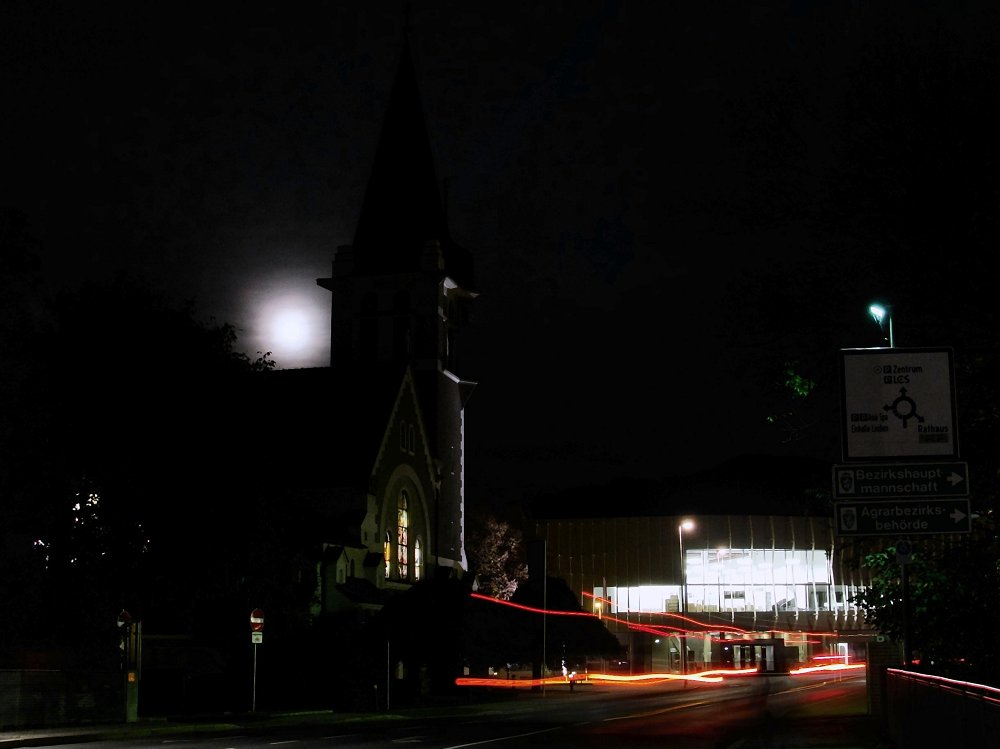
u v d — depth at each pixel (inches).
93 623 1665.8
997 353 714.8
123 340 1796.3
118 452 1742.1
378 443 2935.5
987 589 743.1
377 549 2886.3
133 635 1513.3
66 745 1067.3
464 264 3602.4
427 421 3346.5
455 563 3373.5
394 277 3415.4
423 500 3179.1
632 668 5147.6
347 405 3051.2
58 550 1672.0
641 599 5251.0
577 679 3464.6
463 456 3526.1
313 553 2586.1
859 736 1095.0
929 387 708.0
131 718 1473.9
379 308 3410.4
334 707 1888.5
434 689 2313.0
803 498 825.5
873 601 821.2
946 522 699.4
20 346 1669.5
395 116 3565.5
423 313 3393.2
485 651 2711.6
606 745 1067.9
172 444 1782.7
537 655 2933.1
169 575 1763.0
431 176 3543.3
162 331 1840.6
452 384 3481.8
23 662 1556.3
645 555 5290.4
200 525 1786.4
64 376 1769.2
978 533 738.8
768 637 5118.1
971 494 723.4
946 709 527.8
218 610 1936.5
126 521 1710.1
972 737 447.8
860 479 708.7
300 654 1958.7
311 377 3161.9
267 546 1947.6
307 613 2410.2
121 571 1700.3
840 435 719.1
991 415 720.3
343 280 3440.0
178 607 1827.0
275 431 3002.0
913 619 788.6
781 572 5226.4
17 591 1644.9
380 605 2667.3
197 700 1877.5
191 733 1315.2
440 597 2314.2
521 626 2965.1
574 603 3582.7
